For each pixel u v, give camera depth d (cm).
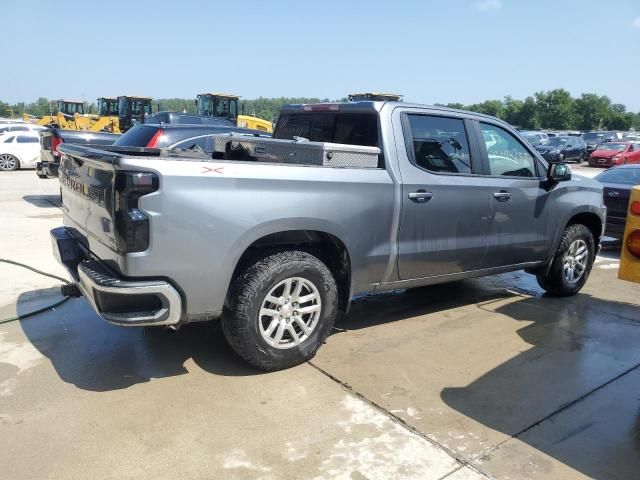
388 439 314
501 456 303
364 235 414
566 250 580
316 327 399
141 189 318
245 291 362
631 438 326
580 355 443
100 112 3102
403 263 444
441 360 424
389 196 424
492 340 469
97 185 348
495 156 511
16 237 799
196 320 354
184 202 329
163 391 359
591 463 300
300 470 285
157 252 325
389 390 372
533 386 386
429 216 452
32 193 1318
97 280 325
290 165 376
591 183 610
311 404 349
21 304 516
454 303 571
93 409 335
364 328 489
